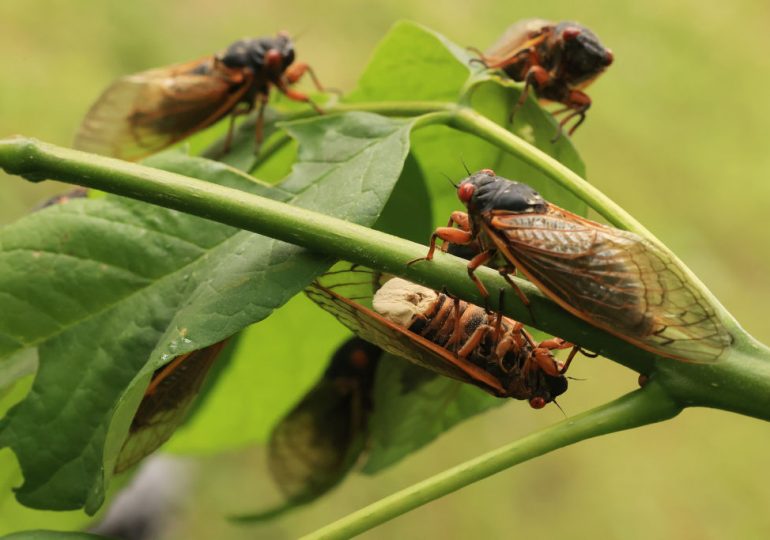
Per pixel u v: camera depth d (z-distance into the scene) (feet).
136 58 2.54
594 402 2.25
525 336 1.01
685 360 0.92
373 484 2.02
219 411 1.23
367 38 2.85
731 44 3.14
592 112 2.91
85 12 2.58
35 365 1.03
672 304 0.93
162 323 1.02
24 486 1.03
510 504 2.07
